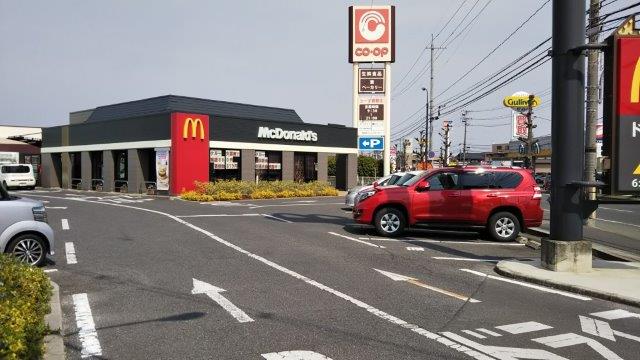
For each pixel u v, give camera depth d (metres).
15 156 48.34
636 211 29.20
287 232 15.13
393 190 14.55
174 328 6.21
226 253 11.44
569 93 9.80
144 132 33.62
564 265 9.57
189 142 32.06
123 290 8.05
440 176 14.57
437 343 5.76
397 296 7.84
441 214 14.29
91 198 30.30
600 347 5.71
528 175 14.54
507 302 7.64
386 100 40.59
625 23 9.62
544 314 7.02
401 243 13.41
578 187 9.69
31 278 6.82
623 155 9.62
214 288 8.19
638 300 7.54
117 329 6.17
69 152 42.19
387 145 40.59
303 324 6.39
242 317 6.66
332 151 41.44
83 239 13.42
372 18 40.56
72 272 9.37
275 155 38.47
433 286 8.59
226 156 35.66
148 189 33.78
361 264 10.37
